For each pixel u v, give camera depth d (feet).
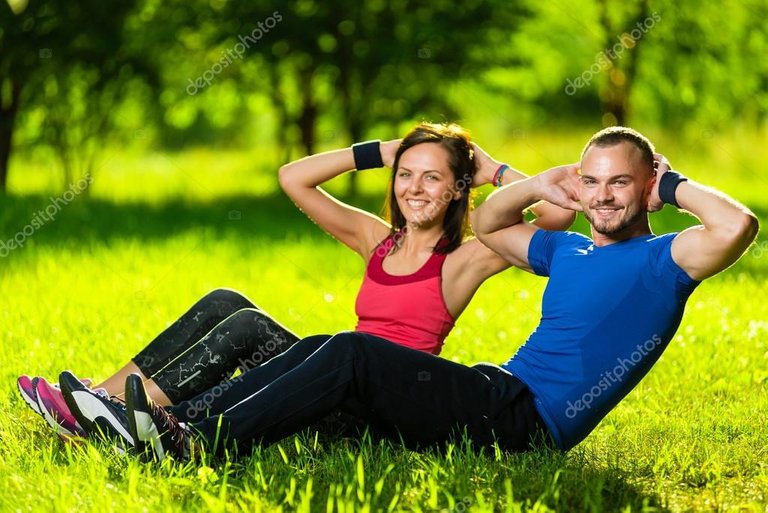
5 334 52.34
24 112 153.38
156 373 34.14
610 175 30.14
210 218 113.29
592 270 30.89
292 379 30.01
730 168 187.32
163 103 160.35
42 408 33.42
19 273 72.13
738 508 28.86
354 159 36.52
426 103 163.22
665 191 30.07
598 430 38.06
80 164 154.20
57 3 141.69
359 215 37.01
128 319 57.52
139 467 29.60
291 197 37.04
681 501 29.84
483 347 53.57
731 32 165.78
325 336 32.55
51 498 27.94
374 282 34.53
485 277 34.42
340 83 158.92
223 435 29.94
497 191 33.19
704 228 29.01
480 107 187.01
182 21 149.69
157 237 94.53
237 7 149.18
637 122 189.06
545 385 31.17
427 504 28.45
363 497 28.04
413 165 34.24
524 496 29.07
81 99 150.41
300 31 147.43
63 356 47.09
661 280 29.96
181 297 66.18
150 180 179.52
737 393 44.09
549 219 34.73
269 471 30.60
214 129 250.78
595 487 29.60
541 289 72.13
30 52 141.69
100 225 100.12
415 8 153.28
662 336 30.48
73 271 74.54
